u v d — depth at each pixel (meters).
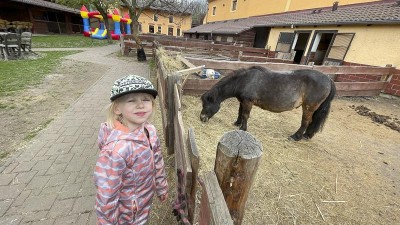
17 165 2.55
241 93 3.42
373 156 3.40
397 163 3.25
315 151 3.39
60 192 2.21
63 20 26.39
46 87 5.50
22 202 2.07
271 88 3.21
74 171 2.53
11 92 4.90
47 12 23.80
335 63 9.45
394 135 4.26
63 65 8.34
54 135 3.27
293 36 12.07
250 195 2.33
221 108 4.95
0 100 4.40
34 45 13.71
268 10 17.77
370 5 9.84
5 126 3.42
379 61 7.56
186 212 1.45
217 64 5.15
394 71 6.86
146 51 12.85
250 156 0.99
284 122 4.47
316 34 10.60
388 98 7.02
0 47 8.49
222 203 0.92
